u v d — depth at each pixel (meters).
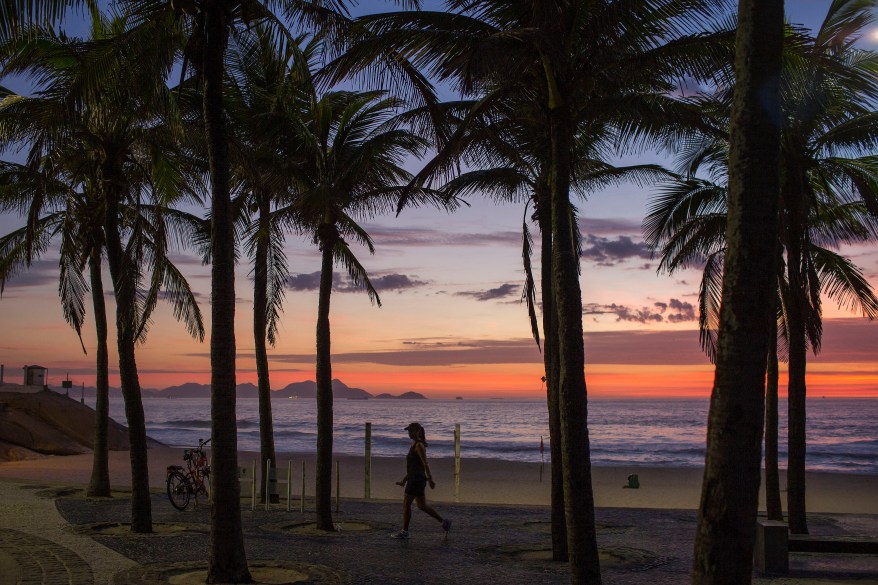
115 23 14.59
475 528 14.75
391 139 13.94
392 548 12.27
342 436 87.62
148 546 11.73
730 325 4.97
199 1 10.00
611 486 28.59
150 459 36.47
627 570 10.87
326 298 14.65
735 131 5.10
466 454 60.62
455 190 13.86
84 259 16.42
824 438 83.06
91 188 16.59
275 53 11.85
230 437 9.42
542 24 8.33
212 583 9.14
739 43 5.17
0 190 17.69
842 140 14.72
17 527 13.50
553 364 12.09
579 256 13.78
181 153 14.27
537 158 12.95
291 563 10.66
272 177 14.91
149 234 18.00
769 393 15.88
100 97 11.34
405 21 9.37
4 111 12.89
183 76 10.34
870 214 15.08
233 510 9.35
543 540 13.34
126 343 13.27
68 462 32.41
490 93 10.19
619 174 14.42
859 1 13.78
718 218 16.84
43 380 42.44
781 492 26.89
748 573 4.79
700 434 90.56
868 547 10.85
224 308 9.60
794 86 9.93
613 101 9.78
